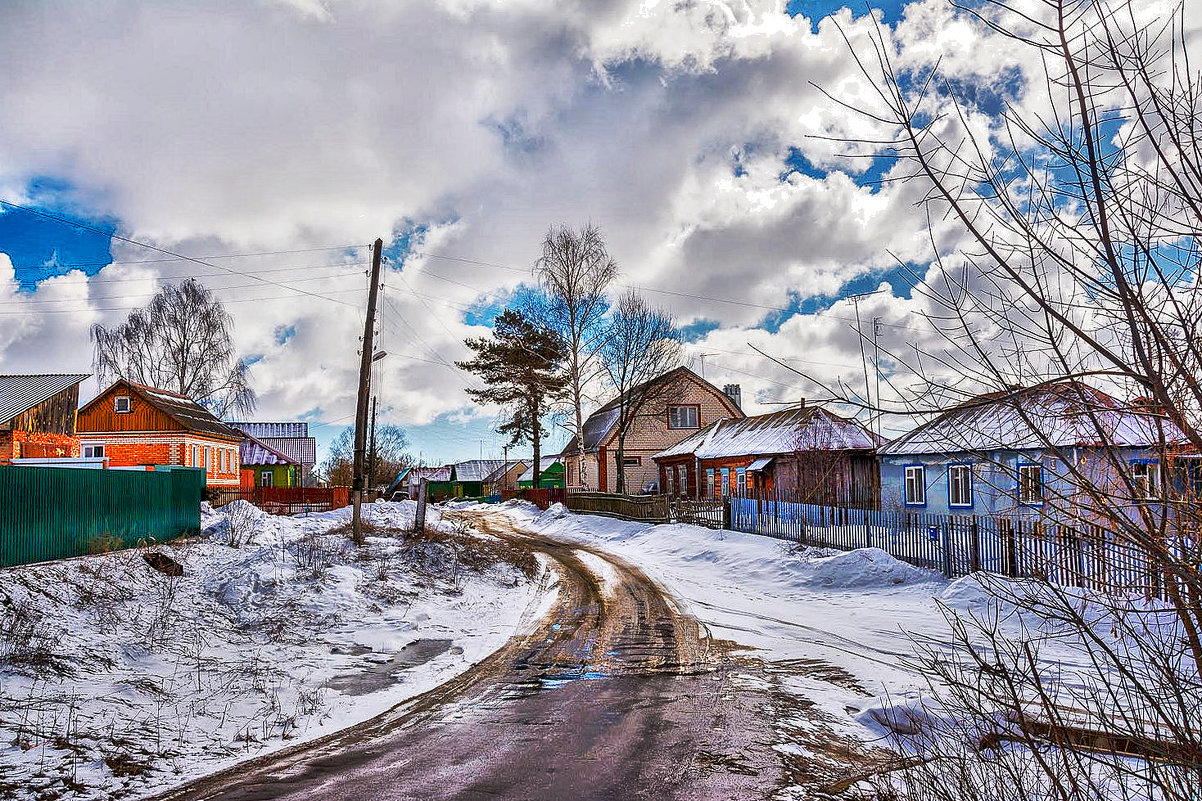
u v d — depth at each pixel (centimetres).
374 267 2311
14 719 796
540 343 5003
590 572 2308
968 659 1013
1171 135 224
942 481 2302
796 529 2398
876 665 1130
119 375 4559
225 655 1205
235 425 7406
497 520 4619
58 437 2966
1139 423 244
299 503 3991
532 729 859
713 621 1533
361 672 1176
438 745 808
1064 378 242
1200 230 224
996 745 392
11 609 1112
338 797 652
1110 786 388
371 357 2269
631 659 1218
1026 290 240
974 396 259
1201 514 229
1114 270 226
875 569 1814
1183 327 224
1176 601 239
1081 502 243
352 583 1744
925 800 482
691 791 656
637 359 4075
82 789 659
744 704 938
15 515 1463
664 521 3275
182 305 4712
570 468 6138
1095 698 353
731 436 4228
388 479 9069
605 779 690
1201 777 271
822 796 637
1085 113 229
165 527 1984
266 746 814
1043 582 299
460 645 1377
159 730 837
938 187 244
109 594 1348
